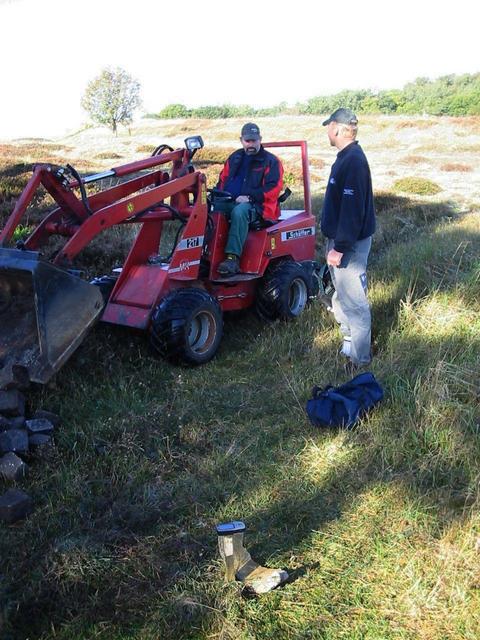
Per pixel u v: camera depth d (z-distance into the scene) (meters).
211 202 6.02
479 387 4.28
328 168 17.39
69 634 2.82
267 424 4.49
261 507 3.61
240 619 2.87
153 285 5.36
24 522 3.50
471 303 5.76
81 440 4.22
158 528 3.46
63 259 4.73
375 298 6.14
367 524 3.41
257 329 6.19
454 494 3.55
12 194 10.45
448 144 24.45
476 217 10.60
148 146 21.81
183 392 4.94
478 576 3.00
